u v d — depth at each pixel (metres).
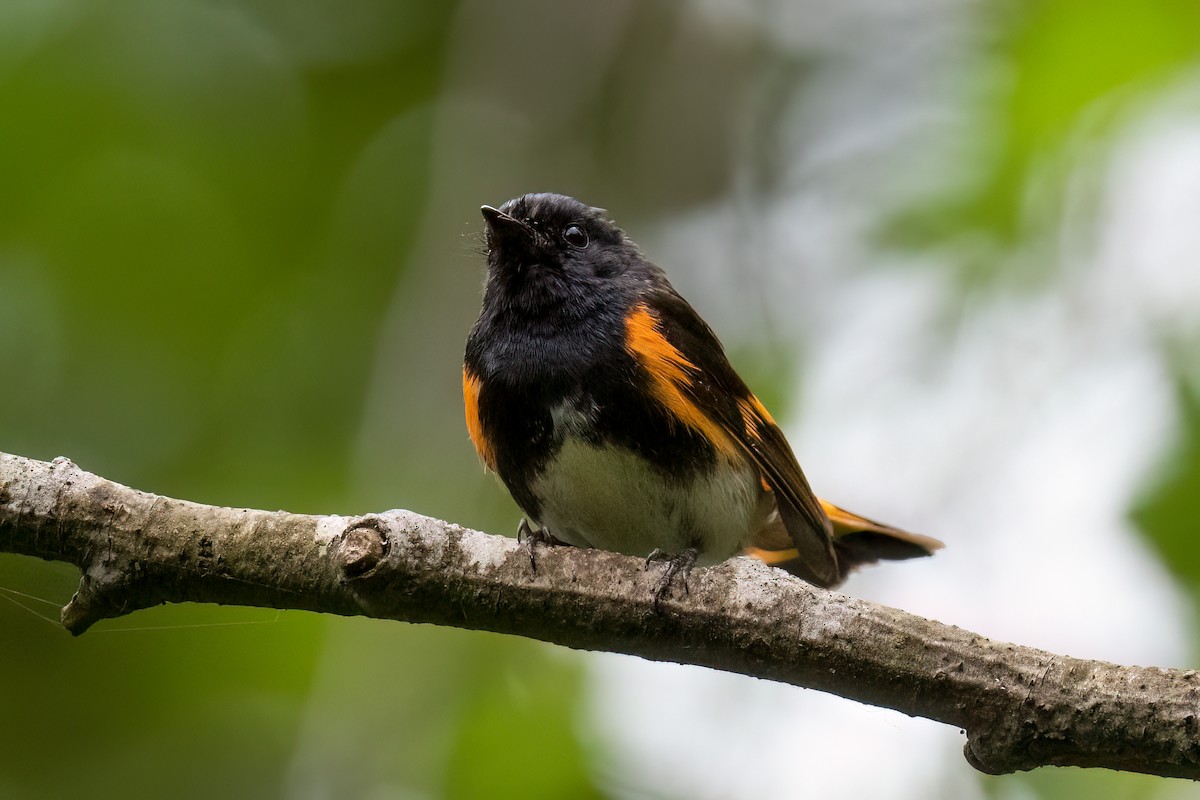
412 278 11.91
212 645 10.32
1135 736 5.49
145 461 12.02
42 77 11.88
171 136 12.30
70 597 7.34
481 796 9.26
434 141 12.59
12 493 6.06
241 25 13.06
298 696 10.34
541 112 12.89
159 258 12.06
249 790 10.40
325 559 6.06
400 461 11.33
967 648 5.78
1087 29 9.87
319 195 12.57
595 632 6.16
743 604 6.02
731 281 13.12
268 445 11.93
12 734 10.54
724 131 13.47
